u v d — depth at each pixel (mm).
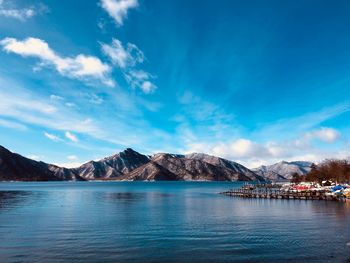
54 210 68938
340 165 159875
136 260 28562
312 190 109688
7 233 40562
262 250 31312
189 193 156125
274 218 53531
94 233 40500
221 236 38031
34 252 31016
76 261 28234
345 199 86750
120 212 64750
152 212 64812
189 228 43875
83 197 119438
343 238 36344
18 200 100688
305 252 30453
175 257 29359
